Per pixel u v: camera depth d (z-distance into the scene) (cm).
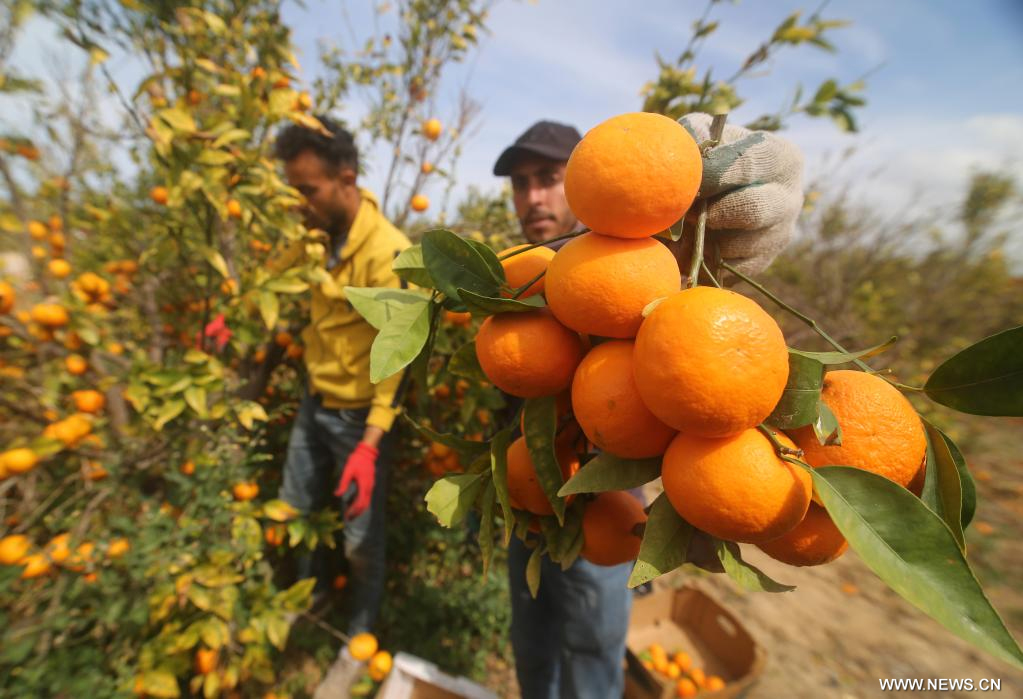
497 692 235
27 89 162
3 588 145
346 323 211
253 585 188
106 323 229
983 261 713
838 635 301
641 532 77
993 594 330
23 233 184
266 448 274
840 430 56
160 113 155
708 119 85
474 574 274
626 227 58
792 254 623
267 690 222
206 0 197
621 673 172
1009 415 54
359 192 220
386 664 210
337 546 275
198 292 227
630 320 58
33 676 143
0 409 224
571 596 154
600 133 58
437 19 270
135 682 155
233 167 177
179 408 166
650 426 57
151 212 195
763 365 49
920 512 49
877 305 585
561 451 82
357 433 224
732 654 253
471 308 68
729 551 60
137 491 191
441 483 78
